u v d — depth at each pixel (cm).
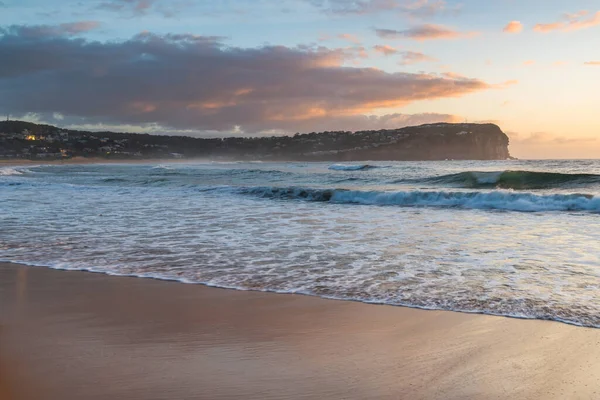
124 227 1060
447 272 628
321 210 1448
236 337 394
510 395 290
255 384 305
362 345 375
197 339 389
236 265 679
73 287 566
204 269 655
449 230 1022
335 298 513
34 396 289
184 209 1458
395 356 352
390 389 298
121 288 561
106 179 3158
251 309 475
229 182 2967
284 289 552
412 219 1227
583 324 421
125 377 315
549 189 2189
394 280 587
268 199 1833
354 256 738
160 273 634
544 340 383
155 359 346
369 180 2984
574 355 352
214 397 288
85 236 935
